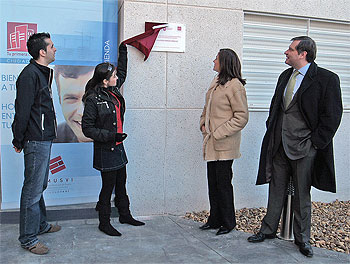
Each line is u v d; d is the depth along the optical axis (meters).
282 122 3.81
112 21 4.48
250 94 5.21
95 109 3.85
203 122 4.27
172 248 3.80
